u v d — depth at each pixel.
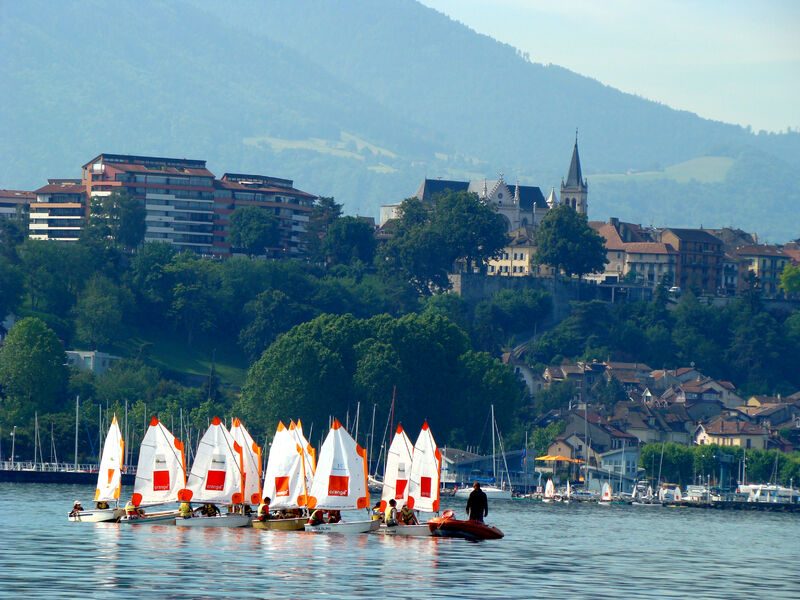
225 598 165.38
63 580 175.38
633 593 185.62
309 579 183.38
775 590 198.75
